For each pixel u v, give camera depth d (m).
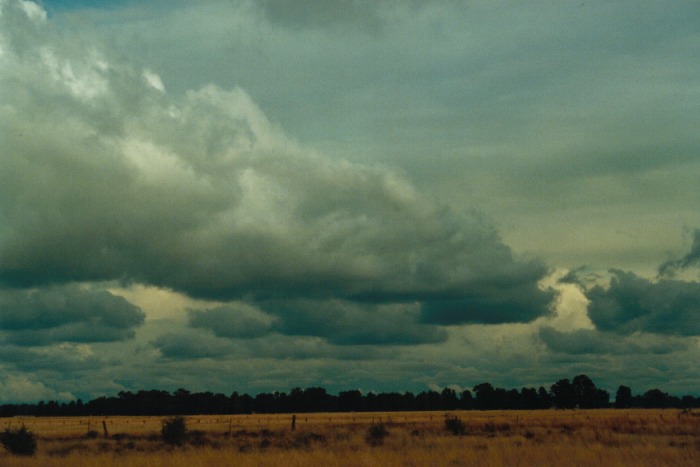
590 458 28.27
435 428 71.19
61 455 38.97
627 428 60.09
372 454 31.59
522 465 27.00
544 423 80.06
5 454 40.84
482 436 53.59
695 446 34.97
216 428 87.12
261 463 29.27
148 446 48.88
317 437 55.03
